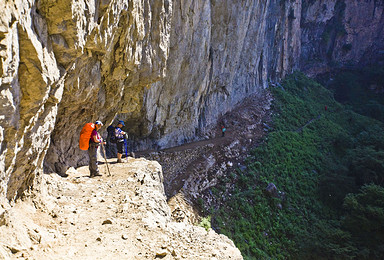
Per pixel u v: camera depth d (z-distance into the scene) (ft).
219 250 18.67
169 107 72.33
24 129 16.89
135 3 31.58
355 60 242.37
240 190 80.18
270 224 75.82
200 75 82.17
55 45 19.33
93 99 32.07
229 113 119.14
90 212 21.13
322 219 89.61
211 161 82.12
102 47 27.14
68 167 30.07
